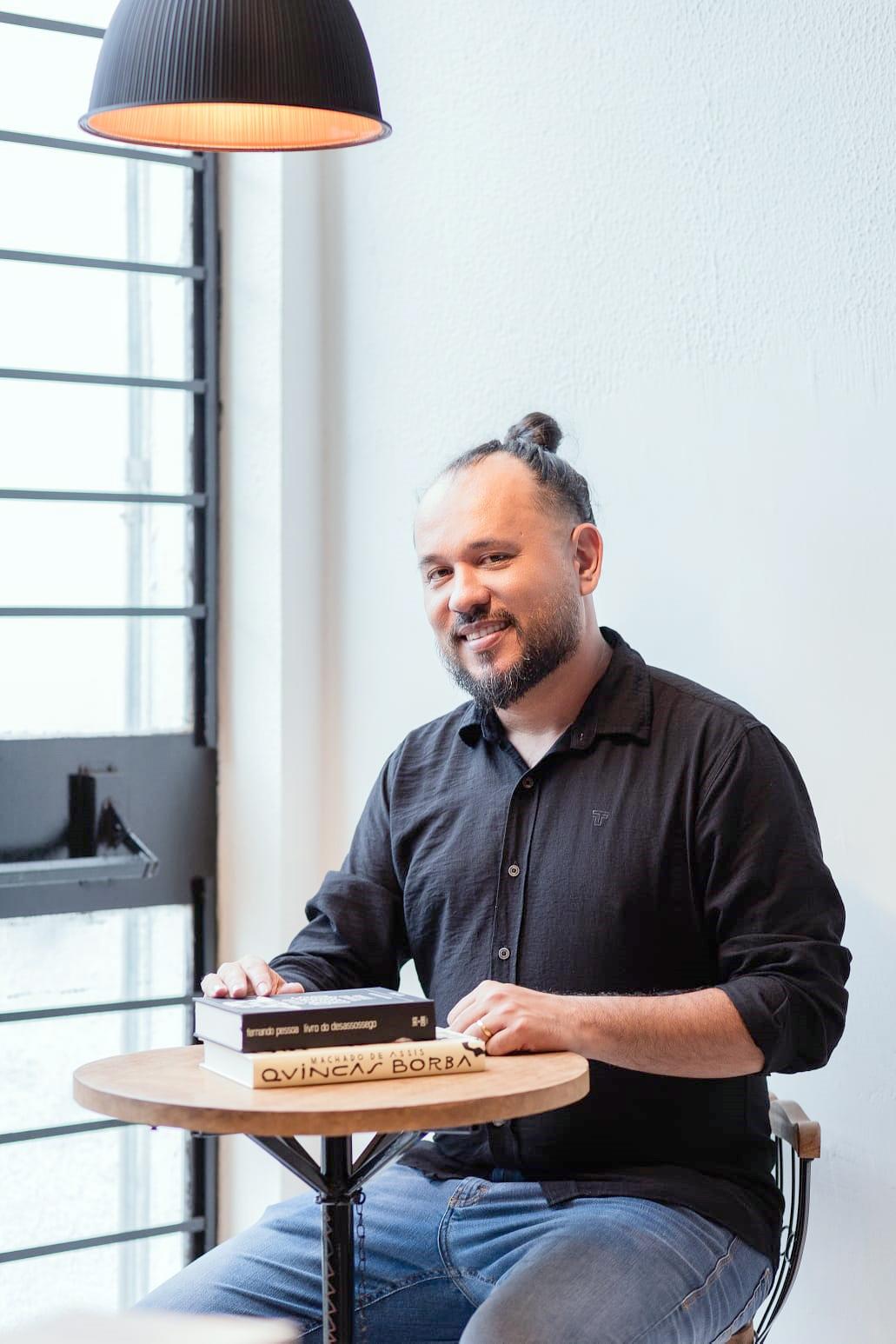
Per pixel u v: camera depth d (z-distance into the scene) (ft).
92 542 9.17
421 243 8.50
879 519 6.00
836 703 6.17
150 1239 9.23
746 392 6.56
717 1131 5.38
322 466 9.32
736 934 5.31
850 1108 6.12
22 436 8.93
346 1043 4.45
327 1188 4.50
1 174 8.86
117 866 8.89
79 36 9.07
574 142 7.46
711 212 6.73
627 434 7.16
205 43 5.36
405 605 8.60
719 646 6.70
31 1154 8.87
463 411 8.18
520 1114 4.09
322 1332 4.88
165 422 9.41
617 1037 4.78
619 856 5.49
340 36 5.61
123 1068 4.67
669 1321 4.71
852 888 6.12
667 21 6.95
